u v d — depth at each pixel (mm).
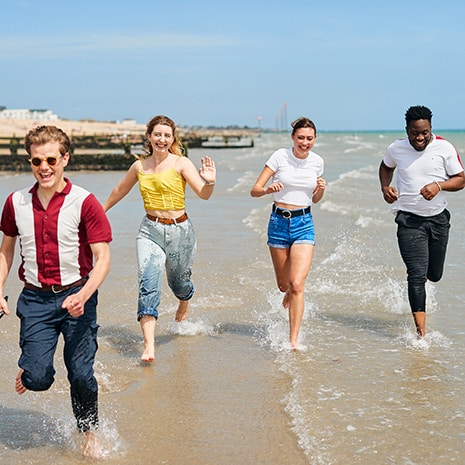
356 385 4535
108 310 6473
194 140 67938
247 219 12367
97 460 3520
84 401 3664
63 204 3506
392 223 11867
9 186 21797
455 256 8742
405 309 6473
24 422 3998
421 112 5434
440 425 3887
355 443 3660
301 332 5801
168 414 4109
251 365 5000
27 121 96125
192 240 5469
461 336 5598
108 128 112688
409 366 4898
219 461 3490
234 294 7039
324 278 7738
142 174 5312
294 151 5602
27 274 3588
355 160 38469
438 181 5465
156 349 5418
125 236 10555
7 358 5070
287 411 4109
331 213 13359
